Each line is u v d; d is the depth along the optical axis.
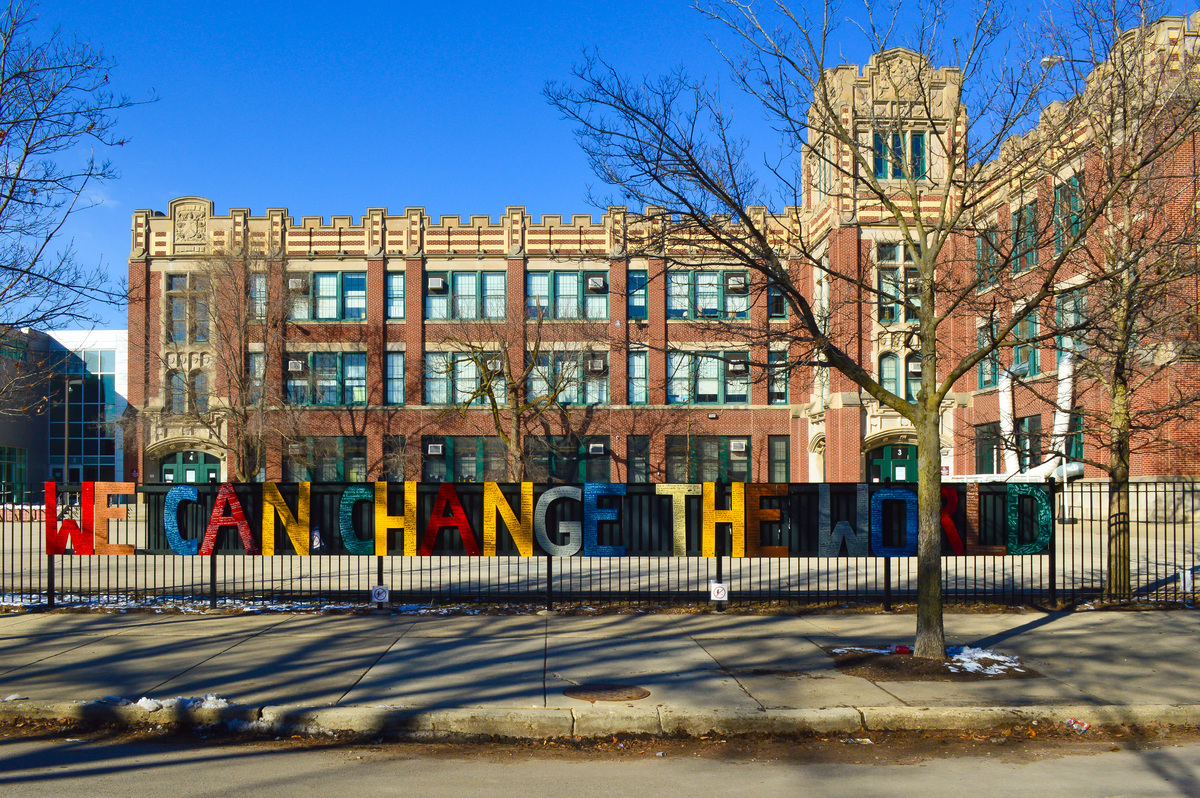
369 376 40.72
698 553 14.06
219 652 10.80
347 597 14.88
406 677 9.52
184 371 39.59
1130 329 13.20
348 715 8.15
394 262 41.38
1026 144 15.08
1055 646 11.27
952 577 18.36
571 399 40.47
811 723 8.14
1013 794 6.45
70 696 8.73
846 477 34.59
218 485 14.25
